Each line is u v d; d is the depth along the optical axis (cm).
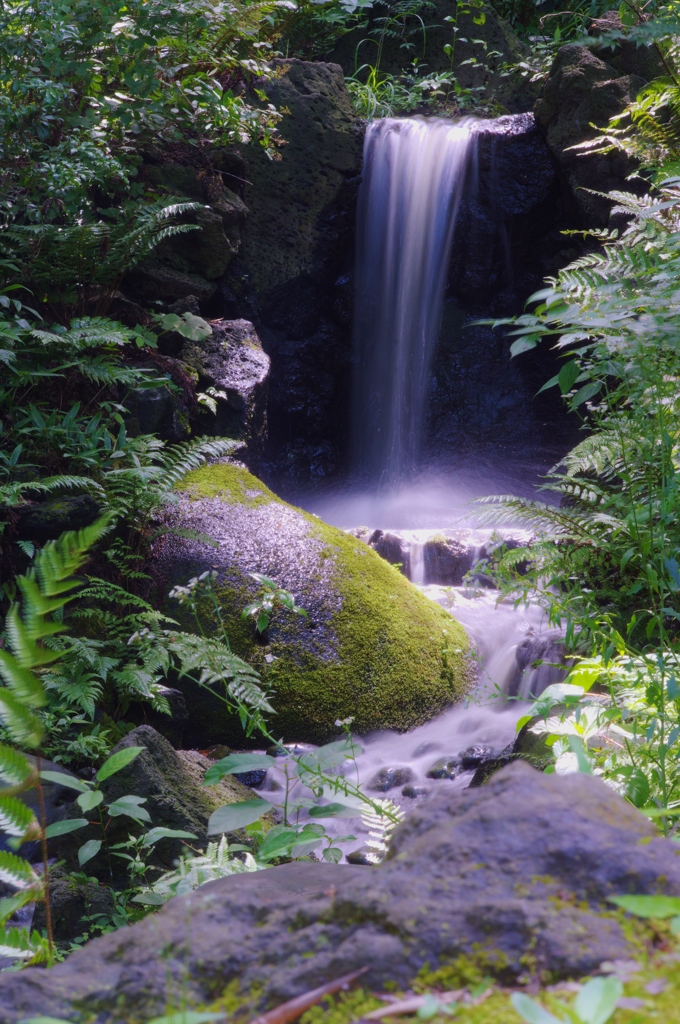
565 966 87
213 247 690
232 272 761
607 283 233
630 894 95
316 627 483
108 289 570
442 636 514
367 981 91
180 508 521
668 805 213
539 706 231
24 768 169
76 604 454
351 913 100
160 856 310
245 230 809
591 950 88
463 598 582
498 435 911
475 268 921
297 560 509
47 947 174
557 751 242
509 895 96
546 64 1028
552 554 286
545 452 899
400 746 468
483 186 897
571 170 796
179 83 604
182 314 649
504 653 521
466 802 113
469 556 611
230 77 741
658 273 246
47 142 568
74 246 517
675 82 471
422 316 923
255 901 113
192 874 241
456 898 97
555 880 98
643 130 493
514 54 1083
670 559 233
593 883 97
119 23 580
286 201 823
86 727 405
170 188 684
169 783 328
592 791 110
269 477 855
